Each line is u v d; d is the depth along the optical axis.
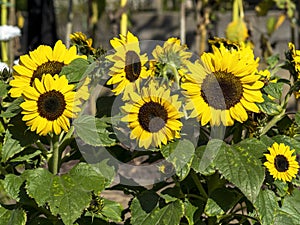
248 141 1.92
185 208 1.94
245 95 1.87
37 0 4.89
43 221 1.98
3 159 1.87
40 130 1.82
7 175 1.91
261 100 1.87
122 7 3.75
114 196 3.10
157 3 7.64
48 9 4.97
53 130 1.84
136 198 1.94
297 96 2.01
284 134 2.02
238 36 3.57
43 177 1.87
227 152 1.88
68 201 1.82
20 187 1.90
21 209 1.92
